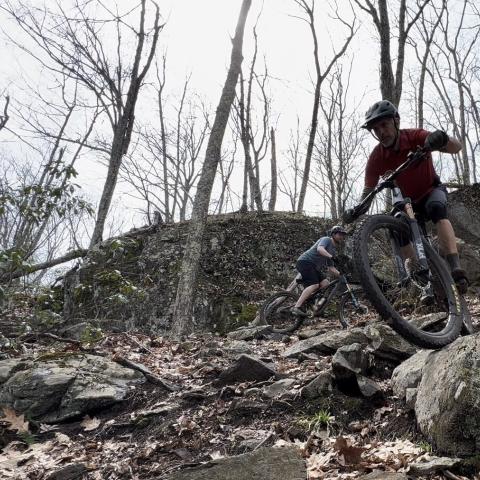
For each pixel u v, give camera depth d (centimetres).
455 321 334
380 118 332
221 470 287
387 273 716
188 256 802
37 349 635
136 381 501
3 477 362
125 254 1023
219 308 945
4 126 1209
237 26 886
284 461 286
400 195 341
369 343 451
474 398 264
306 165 1455
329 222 1156
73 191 681
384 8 1023
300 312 793
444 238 342
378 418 343
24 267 607
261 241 1087
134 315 909
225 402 416
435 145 317
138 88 1291
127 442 393
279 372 461
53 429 443
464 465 255
